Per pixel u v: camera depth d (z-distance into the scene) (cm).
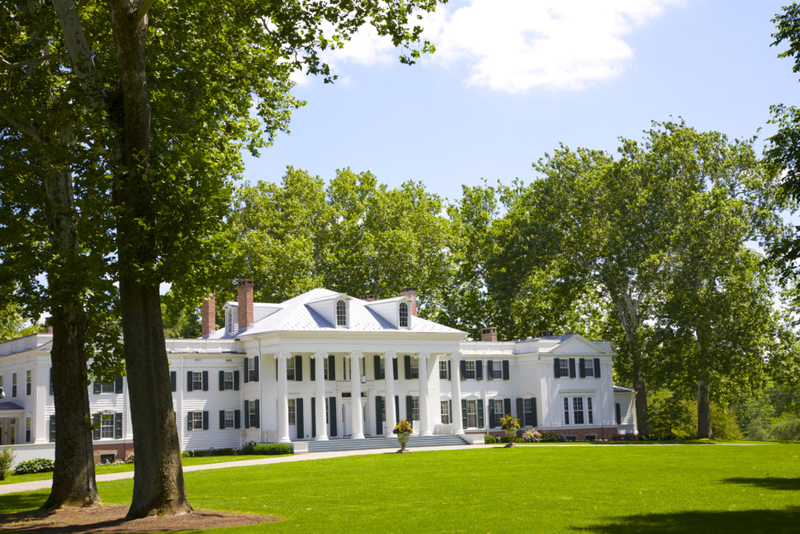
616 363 7438
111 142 2309
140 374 2144
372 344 6119
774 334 6638
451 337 6550
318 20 2453
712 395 6856
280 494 2783
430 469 3712
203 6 2666
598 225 7444
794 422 10981
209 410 5969
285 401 5681
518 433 6981
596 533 1748
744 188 7081
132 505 2153
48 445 4847
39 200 2580
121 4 2131
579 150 7919
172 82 2467
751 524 1814
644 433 7325
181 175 2152
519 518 2019
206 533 1844
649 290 7056
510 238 7900
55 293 2305
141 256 2073
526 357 7112
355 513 2209
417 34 2461
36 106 2509
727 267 6669
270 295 7550
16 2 2617
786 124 2889
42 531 2025
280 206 8275
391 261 7850
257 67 2877
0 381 5869
